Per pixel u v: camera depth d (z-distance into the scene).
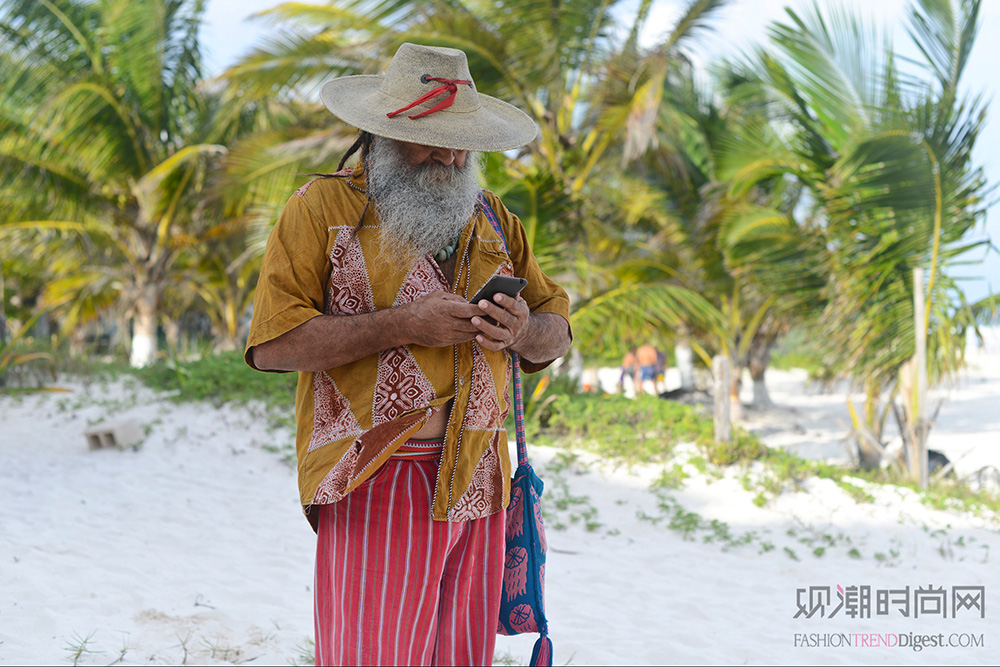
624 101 10.69
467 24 10.23
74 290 17.81
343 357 1.71
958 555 6.40
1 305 10.52
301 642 3.93
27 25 13.98
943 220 8.55
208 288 20.91
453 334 1.69
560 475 7.55
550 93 11.00
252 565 5.17
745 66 9.85
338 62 11.00
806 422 15.56
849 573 5.95
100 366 11.60
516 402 1.99
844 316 9.17
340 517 1.81
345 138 10.41
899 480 8.59
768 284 10.20
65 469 7.28
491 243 1.94
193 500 6.55
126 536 5.51
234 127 15.58
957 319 8.79
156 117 15.05
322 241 1.79
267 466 7.58
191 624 4.02
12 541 5.05
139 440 8.01
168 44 14.90
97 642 3.64
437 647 1.88
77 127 14.02
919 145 8.09
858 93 8.62
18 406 9.34
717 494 7.29
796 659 4.35
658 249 13.35
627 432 8.24
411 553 1.78
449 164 1.83
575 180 11.27
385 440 1.76
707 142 11.97
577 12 10.16
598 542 6.33
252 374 9.44
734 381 15.02
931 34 8.22
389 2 10.57
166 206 15.40
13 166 14.07
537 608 1.94
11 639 3.56
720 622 4.90
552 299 2.09
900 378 9.12
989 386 21.75
